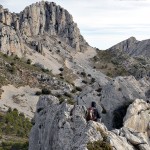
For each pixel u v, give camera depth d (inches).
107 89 2239.2
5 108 4763.8
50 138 1595.7
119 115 2091.5
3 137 3494.1
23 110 4940.9
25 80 6176.2
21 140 3457.2
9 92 5511.8
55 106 1729.8
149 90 2284.7
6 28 7278.5
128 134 1419.8
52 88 6235.2
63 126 1489.9
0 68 6146.7
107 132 1355.8
